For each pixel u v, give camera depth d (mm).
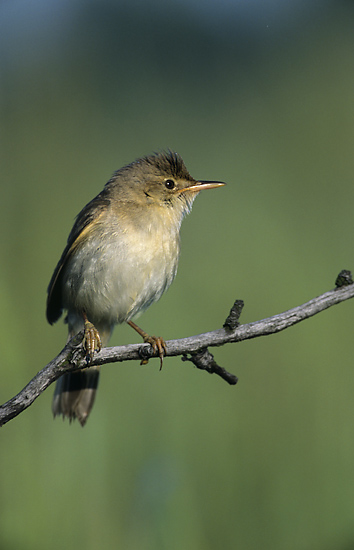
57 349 10109
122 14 16375
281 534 8656
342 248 12195
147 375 9961
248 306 11164
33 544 7871
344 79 15867
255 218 12922
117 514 8266
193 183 9102
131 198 8836
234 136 14625
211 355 6977
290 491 9039
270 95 15617
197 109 15328
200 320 10938
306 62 16391
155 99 15414
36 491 8086
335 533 8586
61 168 12867
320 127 14703
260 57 16781
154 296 8969
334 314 10992
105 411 9078
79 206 12125
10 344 8484
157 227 8789
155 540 8086
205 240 12344
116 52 15953
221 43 16766
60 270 8883
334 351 10516
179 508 8219
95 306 8789
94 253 8578
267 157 14180
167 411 9688
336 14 17781
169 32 16766
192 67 16250
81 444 8594
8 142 13156
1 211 11828
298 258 11969
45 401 9086
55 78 14984
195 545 8164
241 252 12117
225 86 15922
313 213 13016
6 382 8367
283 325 6824
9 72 14641
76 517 8094
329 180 13672
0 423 6070
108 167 13062
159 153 9273
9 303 8797
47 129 13688
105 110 14641
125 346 7023
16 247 11242
